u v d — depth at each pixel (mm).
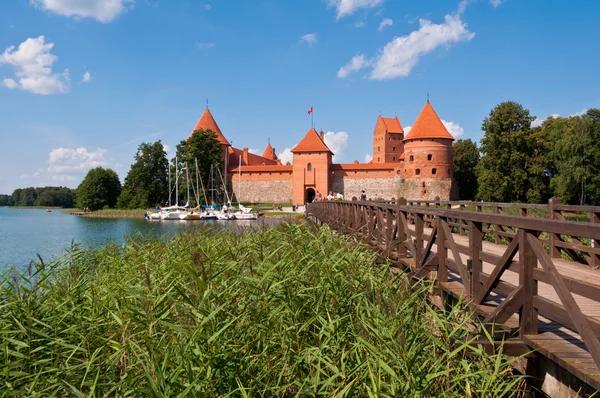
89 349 4906
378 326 4328
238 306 4977
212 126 75438
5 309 5465
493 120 48844
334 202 17938
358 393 3840
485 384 3816
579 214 33000
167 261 7773
